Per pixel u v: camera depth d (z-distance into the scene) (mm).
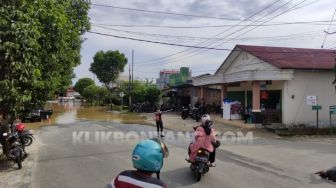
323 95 25203
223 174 10070
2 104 9062
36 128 26266
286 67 23750
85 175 10047
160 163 3193
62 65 13367
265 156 13188
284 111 24219
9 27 7902
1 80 8203
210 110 34844
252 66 28234
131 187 3115
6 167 11227
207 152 9547
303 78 24703
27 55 8281
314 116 24922
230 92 31062
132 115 41938
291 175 10008
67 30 12188
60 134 21266
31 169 10945
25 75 8523
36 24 8945
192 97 40188
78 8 17797
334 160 12422
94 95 84688
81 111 54812
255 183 9078
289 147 15758
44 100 12305
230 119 27188
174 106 44594
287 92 24281
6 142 11578
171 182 9125
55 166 11375
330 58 28359
